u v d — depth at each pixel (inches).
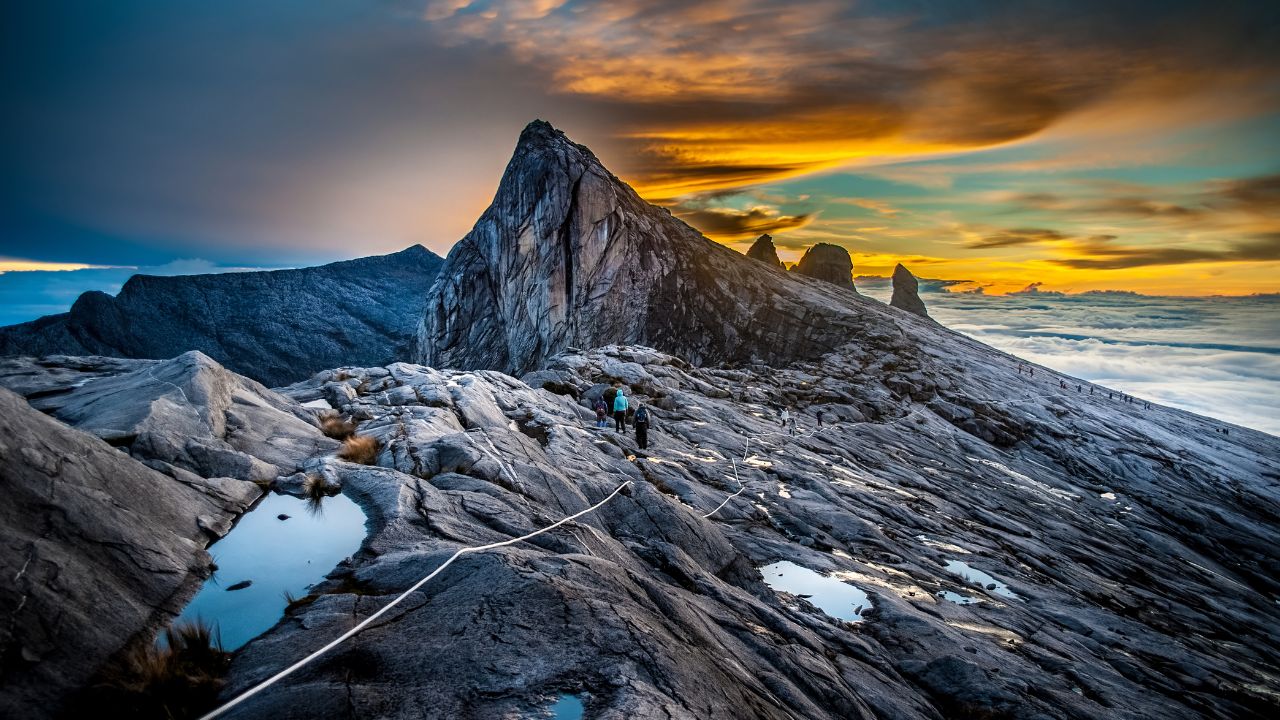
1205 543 1658.5
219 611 263.7
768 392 1939.0
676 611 311.9
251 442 475.8
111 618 227.5
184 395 474.0
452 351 3449.8
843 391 2150.6
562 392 1346.0
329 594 276.8
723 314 3078.2
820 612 521.7
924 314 6604.3
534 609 255.0
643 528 540.1
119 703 192.2
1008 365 3634.4
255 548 329.1
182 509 333.4
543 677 213.8
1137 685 530.9
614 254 3164.4
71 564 235.5
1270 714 572.7
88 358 636.1
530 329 3191.4
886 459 1465.3
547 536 380.8
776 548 662.5
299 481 421.1
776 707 260.8
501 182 3659.0
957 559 818.8
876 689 377.7
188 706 198.2
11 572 211.5
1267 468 2603.3
